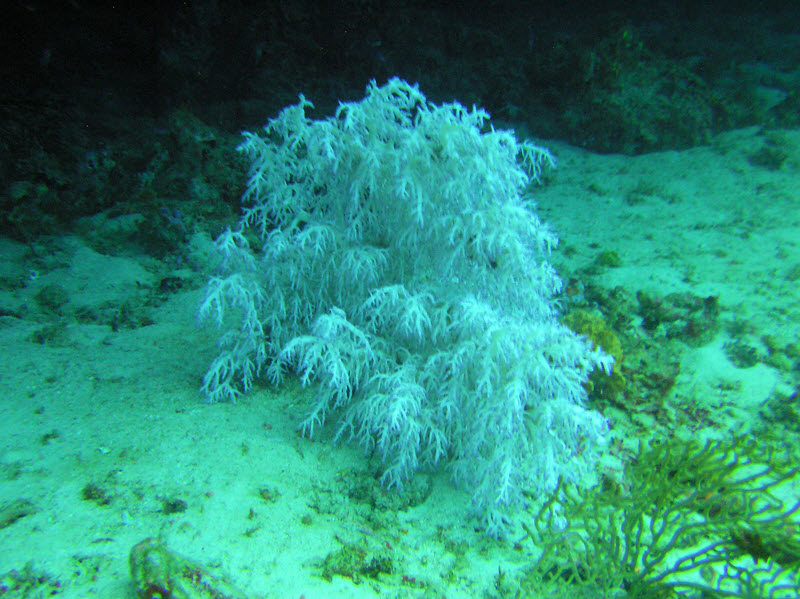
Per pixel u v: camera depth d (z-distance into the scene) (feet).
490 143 9.57
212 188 22.90
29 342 13.33
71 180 22.48
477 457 9.14
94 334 14.15
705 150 31.27
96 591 6.25
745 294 17.54
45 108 25.54
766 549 8.46
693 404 12.78
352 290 11.07
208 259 19.84
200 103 31.63
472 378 9.57
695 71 41.55
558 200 27.63
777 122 32.60
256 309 11.56
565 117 34.83
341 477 9.48
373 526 8.55
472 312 8.95
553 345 8.82
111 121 28.43
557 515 8.62
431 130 9.68
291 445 10.05
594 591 7.68
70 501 7.80
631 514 7.90
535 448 8.95
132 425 9.97
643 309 16.65
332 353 9.52
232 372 11.11
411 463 9.31
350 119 9.76
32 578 6.32
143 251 20.44
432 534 8.66
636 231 23.29
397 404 8.71
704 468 8.18
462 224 9.60
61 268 18.49
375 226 10.87
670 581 8.05
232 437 9.96
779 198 24.75
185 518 7.80
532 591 7.61
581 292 17.76
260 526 7.94
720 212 24.25
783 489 10.36
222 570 6.97
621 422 12.16
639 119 32.91
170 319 15.29
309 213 12.00
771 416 12.42
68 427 9.73
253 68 32.09
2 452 8.79
